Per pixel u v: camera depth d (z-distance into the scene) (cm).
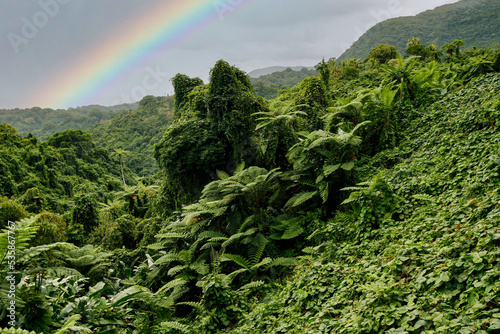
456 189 550
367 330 314
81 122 14388
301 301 473
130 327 589
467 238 352
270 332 450
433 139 837
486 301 256
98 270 832
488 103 734
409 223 536
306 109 1503
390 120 1003
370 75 3756
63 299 481
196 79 2383
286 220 877
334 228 688
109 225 1711
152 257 1134
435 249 374
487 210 395
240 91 1536
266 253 851
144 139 9012
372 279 405
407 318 294
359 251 543
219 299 609
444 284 314
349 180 829
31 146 4953
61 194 4244
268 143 1086
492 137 625
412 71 1320
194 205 981
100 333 448
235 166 1458
